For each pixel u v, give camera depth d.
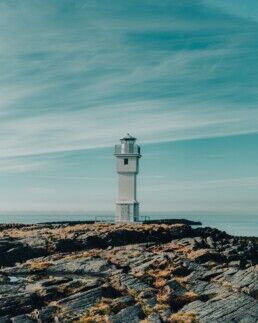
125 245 80.81
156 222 123.56
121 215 109.06
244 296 44.56
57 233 84.44
